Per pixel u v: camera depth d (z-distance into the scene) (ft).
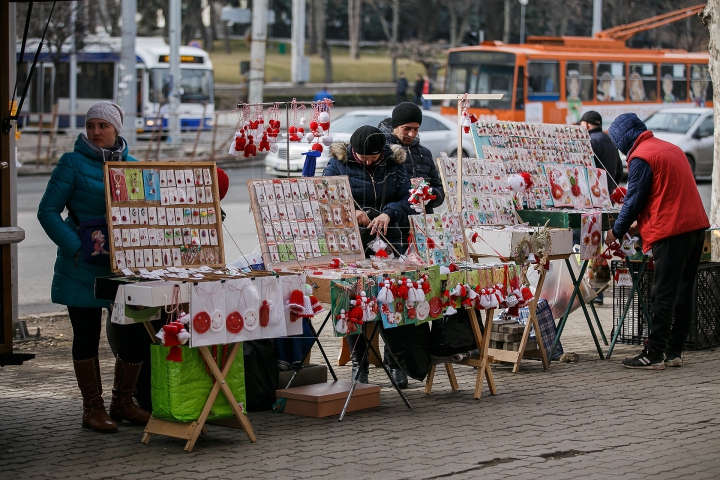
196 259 19.86
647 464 17.15
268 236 20.93
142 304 17.20
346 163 23.91
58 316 32.86
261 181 21.22
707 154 79.05
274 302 18.90
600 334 30.53
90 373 19.42
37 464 17.08
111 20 147.33
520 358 25.13
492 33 200.23
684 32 163.12
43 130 87.51
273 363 21.61
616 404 21.72
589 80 93.15
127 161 19.36
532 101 87.30
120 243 18.85
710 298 28.71
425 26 206.59
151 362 18.65
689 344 28.43
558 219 26.78
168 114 91.20
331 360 26.58
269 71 191.21
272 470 16.81
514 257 24.17
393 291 20.45
